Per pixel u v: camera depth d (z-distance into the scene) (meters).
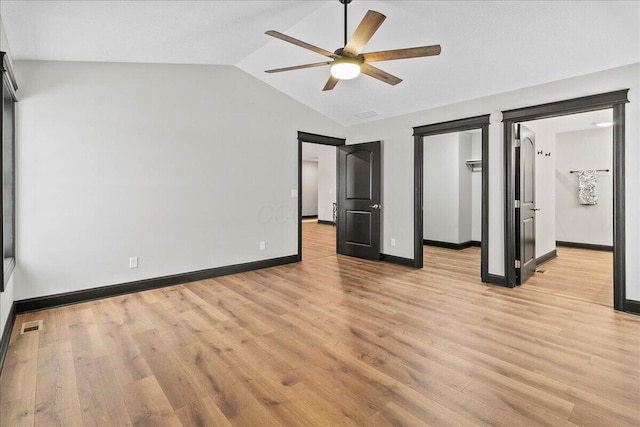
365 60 2.68
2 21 2.30
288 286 3.85
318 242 7.07
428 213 6.90
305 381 1.96
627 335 2.52
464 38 3.02
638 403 1.73
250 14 2.85
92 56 3.18
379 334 2.58
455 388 1.88
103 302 3.32
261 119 4.61
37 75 3.06
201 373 2.05
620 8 2.38
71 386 1.91
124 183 3.55
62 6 2.22
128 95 3.55
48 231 3.14
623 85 2.95
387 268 4.71
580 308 3.11
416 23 2.95
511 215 3.72
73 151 3.25
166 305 3.24
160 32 2.88
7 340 2.39
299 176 5.07
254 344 2.43
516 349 2.32
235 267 4.41
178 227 3.93
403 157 4.81
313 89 4.60
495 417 1.64
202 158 4.09
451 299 3.38
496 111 3.79
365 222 5.30
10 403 1.76
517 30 2.80
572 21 2.59
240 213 4.45
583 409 1.69
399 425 1.59
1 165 2.25
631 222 2.93
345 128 5.60
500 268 3.85
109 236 3.47
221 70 4.21
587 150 6.29
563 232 6.62
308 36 3.39
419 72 3.71
